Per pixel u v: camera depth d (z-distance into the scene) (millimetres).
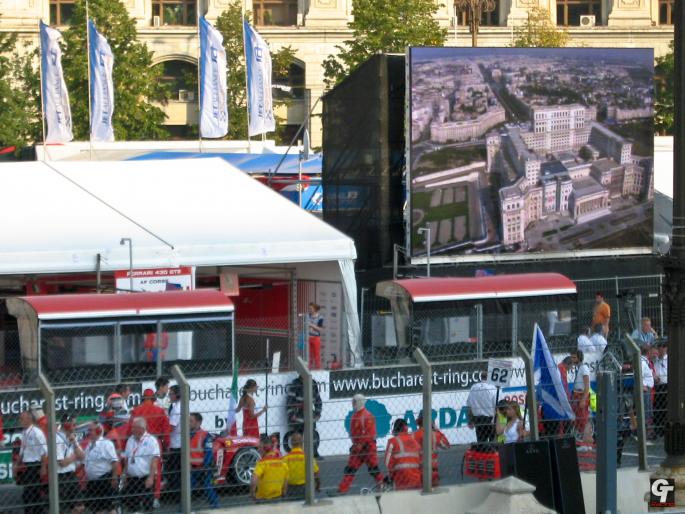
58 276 32688
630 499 22328
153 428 20969
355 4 81438
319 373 24875
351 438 21391
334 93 42219
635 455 25891
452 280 30453
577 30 102438
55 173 36812
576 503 20641
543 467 20594
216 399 24359
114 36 88562
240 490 22281
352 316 30766
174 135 101125
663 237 43906
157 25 102062
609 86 41531
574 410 24906
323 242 32781
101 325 26219
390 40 80688
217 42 64438
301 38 101625
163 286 31375
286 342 29625
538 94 40656
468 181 39938
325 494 21438
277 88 100312
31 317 25969
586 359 28328
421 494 20703
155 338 26609
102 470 19922
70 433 19984
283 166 55250
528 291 30547
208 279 34750
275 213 34656
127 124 89312
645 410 26062
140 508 20172
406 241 39438
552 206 41031
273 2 104062
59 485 19719
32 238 30984
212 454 21406
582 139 41344
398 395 25156
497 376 23828
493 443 21781
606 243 41812
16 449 19922
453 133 39688
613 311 35094
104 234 31781
